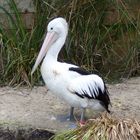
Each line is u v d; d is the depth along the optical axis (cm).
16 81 876
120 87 877
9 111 751
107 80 910
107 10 941
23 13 933
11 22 905
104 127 629
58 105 784
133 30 939
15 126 698
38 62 723
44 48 714
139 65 947
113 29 940
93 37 926
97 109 707
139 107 782
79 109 758
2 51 890
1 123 705
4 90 848
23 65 877
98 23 924
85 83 689
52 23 716
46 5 909
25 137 692
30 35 898
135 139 621
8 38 892
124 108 775
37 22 906
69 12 914
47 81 705
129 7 955
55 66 696
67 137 638
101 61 938
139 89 865
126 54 942
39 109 764
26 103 788
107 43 938
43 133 691
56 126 699
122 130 624
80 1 917
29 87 862
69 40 909
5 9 923
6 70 879
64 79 688
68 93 692
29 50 887
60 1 916
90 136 622
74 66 708
